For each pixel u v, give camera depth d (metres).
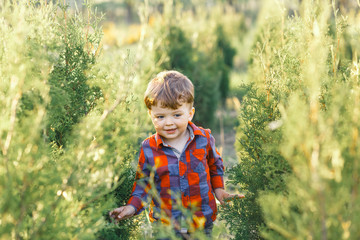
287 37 2.50
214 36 9.51
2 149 1.19
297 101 1.29
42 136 1.51
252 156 2.10
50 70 1.65
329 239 1.12
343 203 1.14
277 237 1.31
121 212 1.90
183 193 2.07
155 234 1.93
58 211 1.34
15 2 1.63
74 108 2.01
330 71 1.95
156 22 5.29
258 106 2.11
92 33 2.24
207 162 2.29
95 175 1.41
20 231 1.21
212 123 6.34
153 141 2.14
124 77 1.52
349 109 1.41
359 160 1.16
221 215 2.20
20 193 1.21
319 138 1.12
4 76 1.44
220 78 7.76
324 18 1.80
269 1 4.10
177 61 5.60
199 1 9.45
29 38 1.61
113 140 1.57
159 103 1.99
